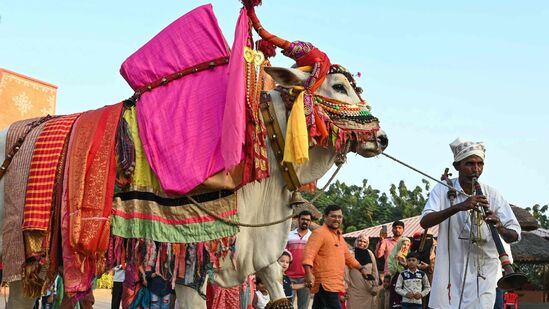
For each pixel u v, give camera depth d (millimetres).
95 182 4613
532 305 20203
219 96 4766
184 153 4609
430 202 5812
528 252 16859
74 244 4523
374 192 35312
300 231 10148
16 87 12156
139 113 4852
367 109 5105
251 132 4695
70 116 5078
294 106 4836
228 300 6910
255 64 4879
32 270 4758
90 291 4664
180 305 4746
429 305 5766
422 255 10430
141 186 4672
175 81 4941
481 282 5566
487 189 5852
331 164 5105
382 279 11781
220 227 4641
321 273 8375
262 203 4953
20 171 4863
